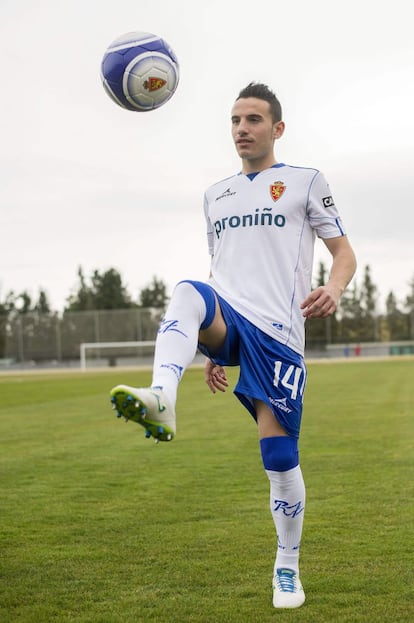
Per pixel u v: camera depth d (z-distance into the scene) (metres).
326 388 21.34
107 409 16.34
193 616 3.63
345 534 5.11
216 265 3.96
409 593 3.91
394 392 19.17
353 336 61.75
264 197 3.86
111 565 4.51
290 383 3.73
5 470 8.18
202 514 5.82
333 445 9.56
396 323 61.81
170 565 4.49
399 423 12.00
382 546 4.80
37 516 5.87
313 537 5.05
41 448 10.01
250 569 4.39
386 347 59.69
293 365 3.77
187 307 3.46
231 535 5.16
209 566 4.46
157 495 6.63
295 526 3.83
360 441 9.91
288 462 3.74
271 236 3.83
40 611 3.74
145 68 4.05
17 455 9.35
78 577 4.29
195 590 4.04
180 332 3.38
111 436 11.30
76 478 7.60
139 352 55.38
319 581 4.14
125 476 7.67
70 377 37.72
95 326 56.06
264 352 3.71
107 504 6.29
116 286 80.31
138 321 55.69
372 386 21.89
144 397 2.97
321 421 12.47
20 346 56.75
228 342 3.72
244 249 3.85
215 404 16.95
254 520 5.60
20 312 82.31
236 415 14.20
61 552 4.81
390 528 5.25
